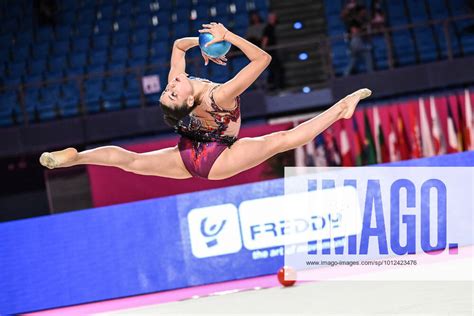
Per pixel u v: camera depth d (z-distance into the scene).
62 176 21.72
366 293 11.62
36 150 23.30
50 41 26.58
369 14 25.52
